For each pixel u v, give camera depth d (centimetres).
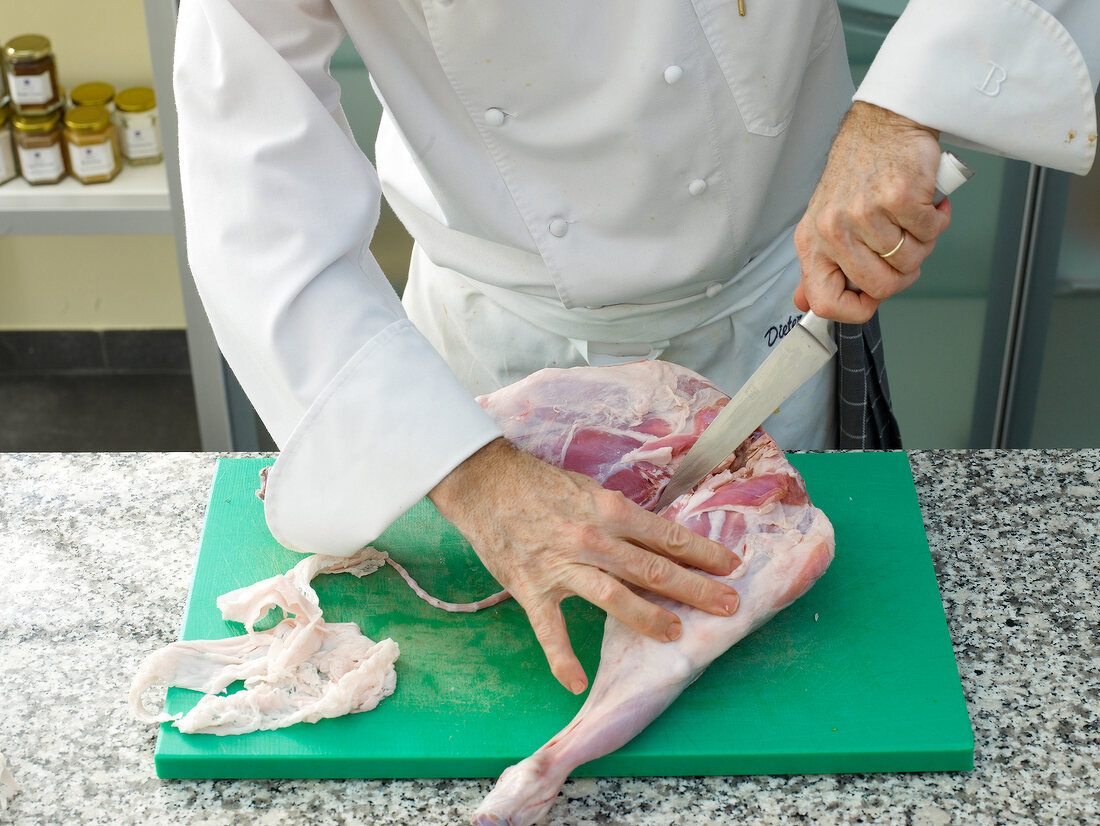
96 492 150
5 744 115
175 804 110
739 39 134
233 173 124
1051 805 108
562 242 150
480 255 164
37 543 141
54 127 289
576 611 127
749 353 173
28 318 375
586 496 116
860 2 235
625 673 112
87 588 135
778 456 133
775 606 118
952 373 278
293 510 124
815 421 183
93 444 348
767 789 111
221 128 127
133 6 321
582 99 138
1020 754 113
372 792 111
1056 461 153
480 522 117
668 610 115
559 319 166
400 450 119
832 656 121
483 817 101
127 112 291
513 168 145
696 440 138
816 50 147
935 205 121
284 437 130
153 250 363
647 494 134
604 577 112
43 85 283
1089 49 124
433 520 141
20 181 294
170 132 254
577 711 116
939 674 119
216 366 280
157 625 130
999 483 149
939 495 147
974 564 136
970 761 111
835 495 144
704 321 166
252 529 140
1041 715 117
